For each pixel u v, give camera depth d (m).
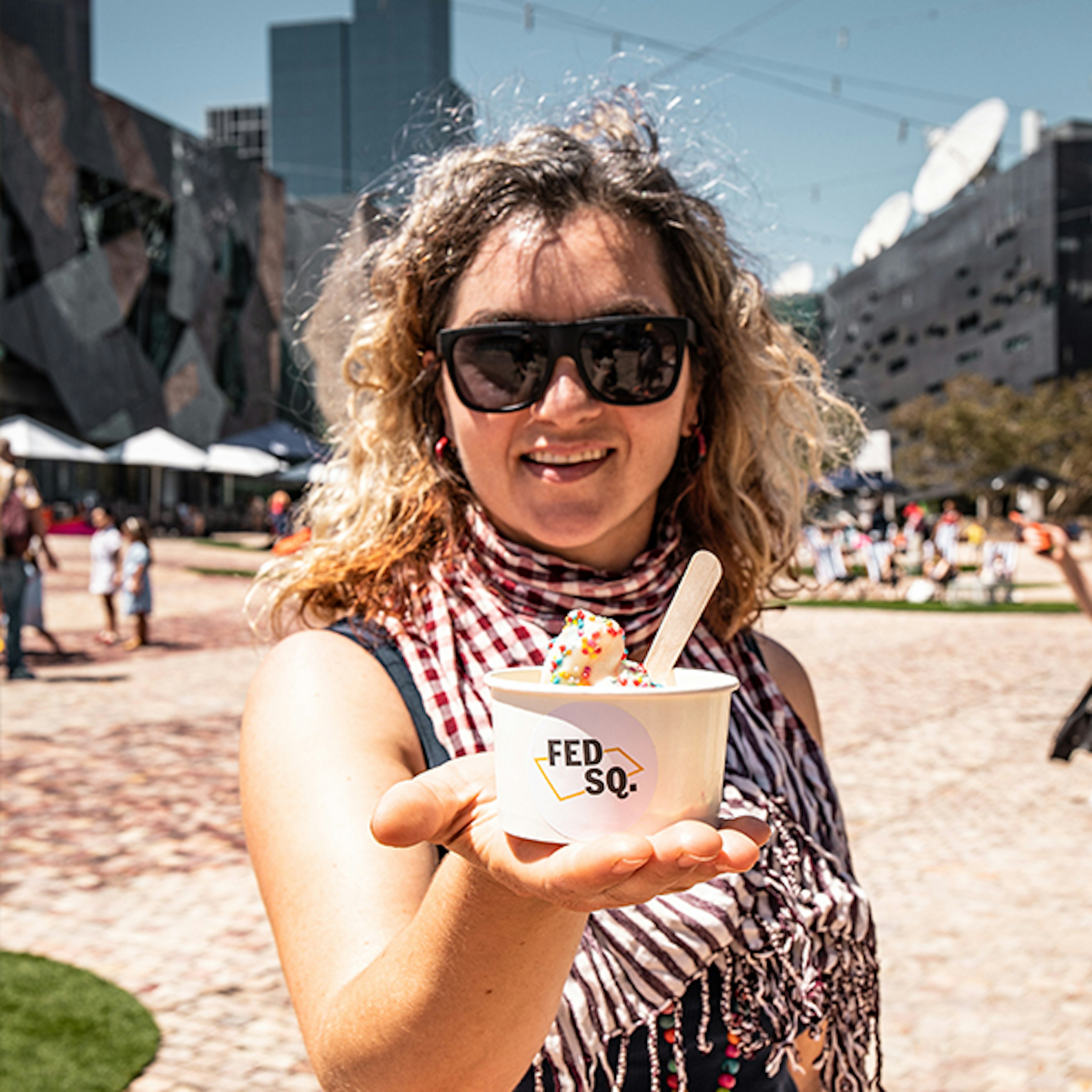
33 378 39.84
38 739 8.59
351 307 1.77
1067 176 71.25
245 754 1.26
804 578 1.85
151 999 4.26
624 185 1.45
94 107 40.41
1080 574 4.41
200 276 46.44
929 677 12.60
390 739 1.27
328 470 1.75
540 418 1.36
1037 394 52.88
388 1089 0.91
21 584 11.36
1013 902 5.44
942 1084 3.77
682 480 1.69
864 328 98.62
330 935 1.05
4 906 5.16
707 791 0.83
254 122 172.25
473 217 1.45
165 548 32.16
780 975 1.30
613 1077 1.25
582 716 0.80
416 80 198.25
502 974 0.86
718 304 1.61
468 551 1.46
